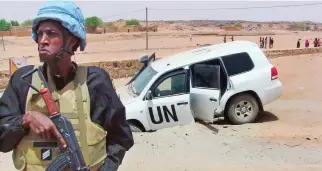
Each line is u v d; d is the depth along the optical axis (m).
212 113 9.11
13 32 74.50
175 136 8.37
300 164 6.82
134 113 8.94
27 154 2.01
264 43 48.06
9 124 1.95
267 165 6.76
